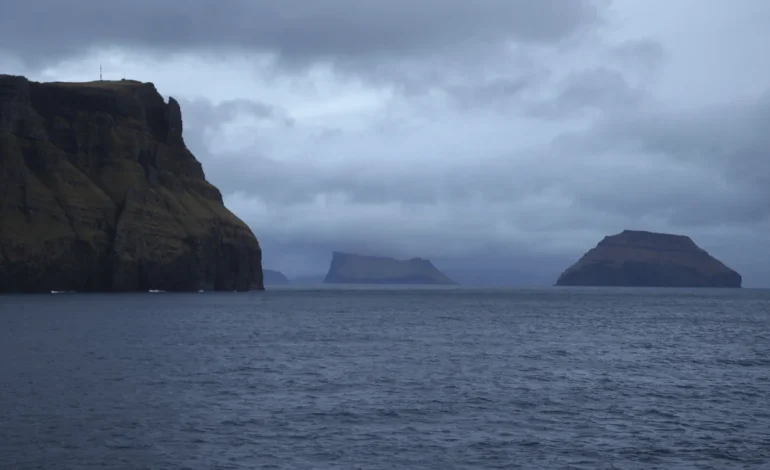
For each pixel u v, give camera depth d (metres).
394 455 29.67
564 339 79.75
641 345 73.62
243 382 46.28
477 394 42.75
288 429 33.66
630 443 31.84
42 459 28.64
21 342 68.19
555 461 29.12
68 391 42.19
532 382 47.44
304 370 52.06
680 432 33.84
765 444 31.88
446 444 31.39
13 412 36.38
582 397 42.12
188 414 36.47
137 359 56.84
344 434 32.84
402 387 44.97
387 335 83.19
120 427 33.59
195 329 87.50
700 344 75.38
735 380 49.34
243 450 30.14
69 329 83.19
